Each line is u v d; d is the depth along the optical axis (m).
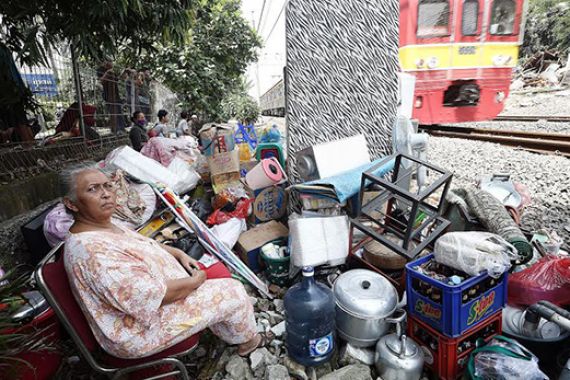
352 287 2.11
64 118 4.88
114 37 3.78
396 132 3.39
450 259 1.88
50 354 1.85
